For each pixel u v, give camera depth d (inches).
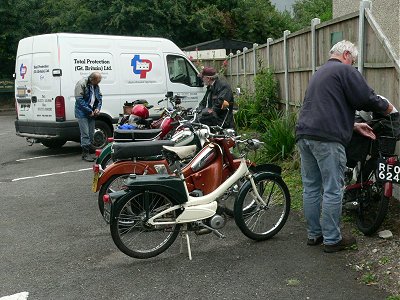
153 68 461.7
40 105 429.1
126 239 189.3
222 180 205.0
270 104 417.1
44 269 186.2
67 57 416.5
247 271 175.9
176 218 188.4
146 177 185.5
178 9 1058.7
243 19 1190.9
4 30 1046.4
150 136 242.2
